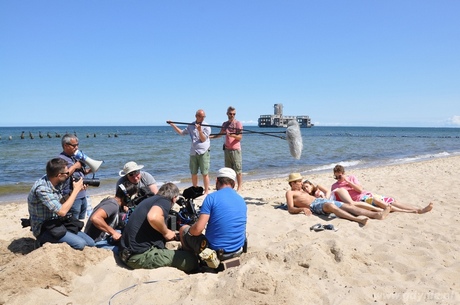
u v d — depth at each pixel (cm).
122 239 430
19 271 370
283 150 2934
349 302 342
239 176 899
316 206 668
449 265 441
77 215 531
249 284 343
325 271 399
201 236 436
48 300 350
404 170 1488
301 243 494
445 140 5912
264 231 572
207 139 839
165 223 442
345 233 549
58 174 425
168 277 400
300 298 337
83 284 376
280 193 951
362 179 1204
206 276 384
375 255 461
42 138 5509
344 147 3578
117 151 2758
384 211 634
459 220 635
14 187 1230
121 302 346
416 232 561
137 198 511
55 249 402
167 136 6438
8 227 640
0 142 4234
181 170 1667
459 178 1130
